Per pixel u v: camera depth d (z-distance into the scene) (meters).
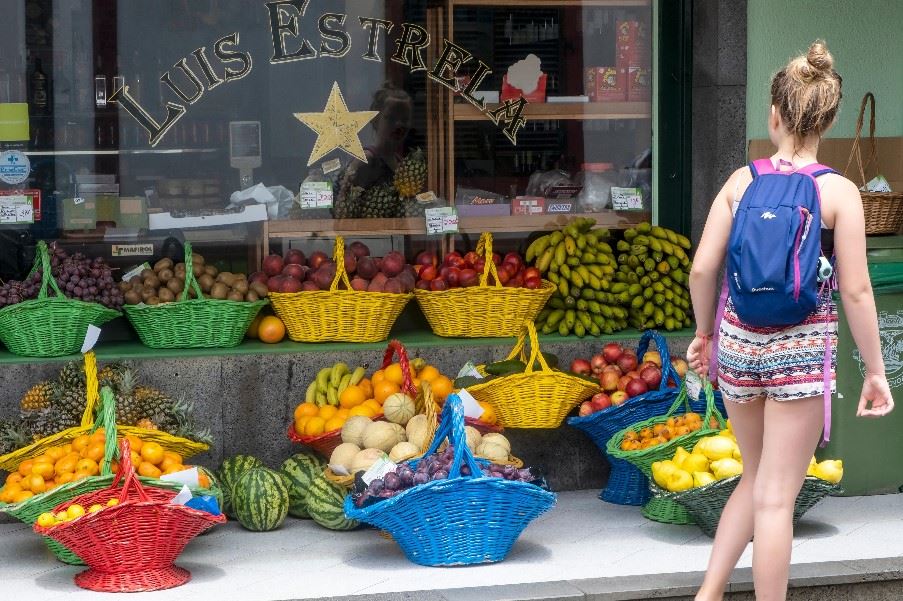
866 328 4.59
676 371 6.60
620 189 7.58
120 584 5.20
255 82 7.27
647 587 5.14
